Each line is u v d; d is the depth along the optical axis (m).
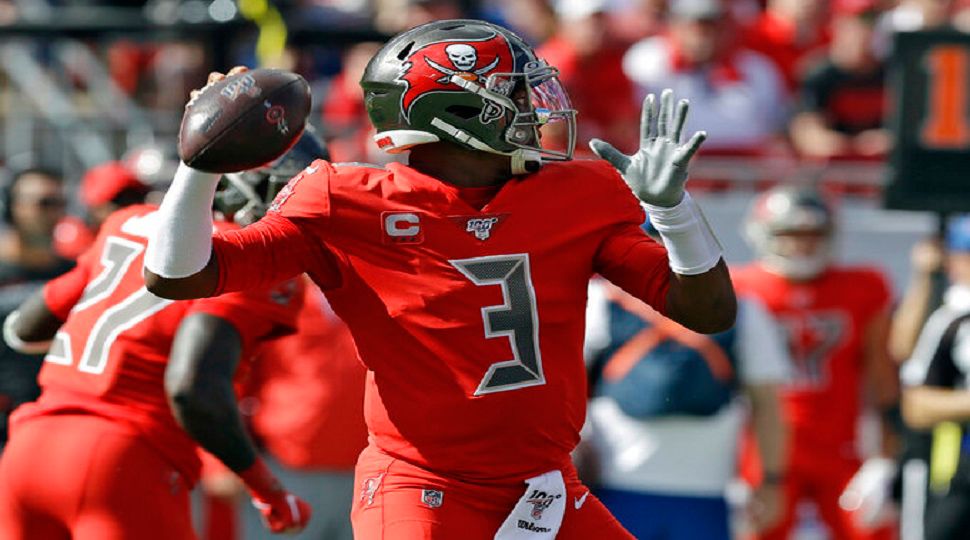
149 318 16.47
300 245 12.83
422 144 13.25
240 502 24.48
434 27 13.23
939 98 24.61
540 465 13.08
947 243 26.17
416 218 12.82
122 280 16.75
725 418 21.86
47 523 16.67
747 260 29.03
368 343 13.10
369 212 12.80
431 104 12.95
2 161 30.08
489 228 12.88
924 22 32.22
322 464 23.70
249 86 11.97
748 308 22.50
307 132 16.11
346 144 27.77
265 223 12.78
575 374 13.23
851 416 26.25
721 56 31.33
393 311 12.88
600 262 13.22
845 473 26.08
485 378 12.84
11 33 28.36
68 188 29.69
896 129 24.78
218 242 12.39
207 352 15.85
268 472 16.47
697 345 21.80
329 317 23.78
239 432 15.93
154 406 16.53
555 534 13.13
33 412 16.86
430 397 12.89
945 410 24.38
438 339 12.84
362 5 33.34
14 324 17.84
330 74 31.45
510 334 12.87
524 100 13.09
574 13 30.23
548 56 30.59
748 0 36.50
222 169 11.90
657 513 21.81
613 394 21.86
